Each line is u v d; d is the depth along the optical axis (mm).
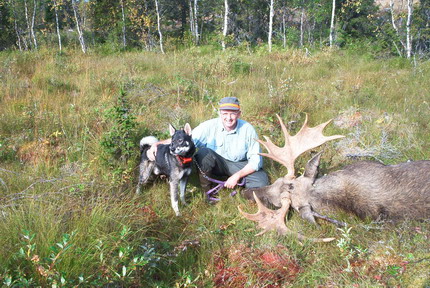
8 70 10219
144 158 4652
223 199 4371
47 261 2402
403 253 3004
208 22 34125
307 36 28141
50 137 5684
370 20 26500
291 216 3928
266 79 10008
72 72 10812
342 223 3508
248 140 4590
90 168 4801
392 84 9258
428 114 6727
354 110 7008
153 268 3070
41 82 9070
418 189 3430
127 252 2627
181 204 4414
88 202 3736
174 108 7328
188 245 3496
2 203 3621
